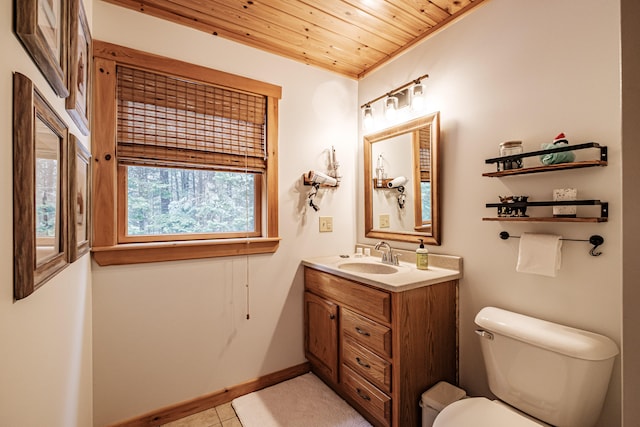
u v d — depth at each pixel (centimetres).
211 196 198
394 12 176
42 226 69
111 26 160
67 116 101
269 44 207
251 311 203
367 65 237
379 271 200
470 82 172
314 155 230
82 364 130
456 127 178
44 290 77
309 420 174
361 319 169
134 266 166
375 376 159
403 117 212
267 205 209
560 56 136
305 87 227
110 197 158
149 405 170
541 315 141
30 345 66
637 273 51
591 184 126
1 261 52
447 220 183
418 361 156
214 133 190
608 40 122
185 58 179
